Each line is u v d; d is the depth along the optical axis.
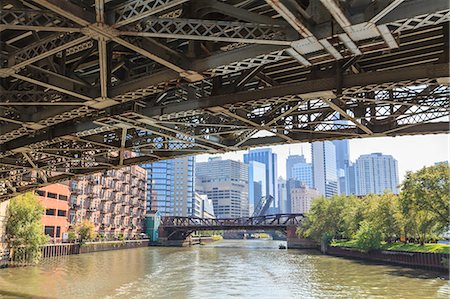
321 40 11.30
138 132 25.56
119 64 16.16
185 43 14.76
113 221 135.38
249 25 11.52
